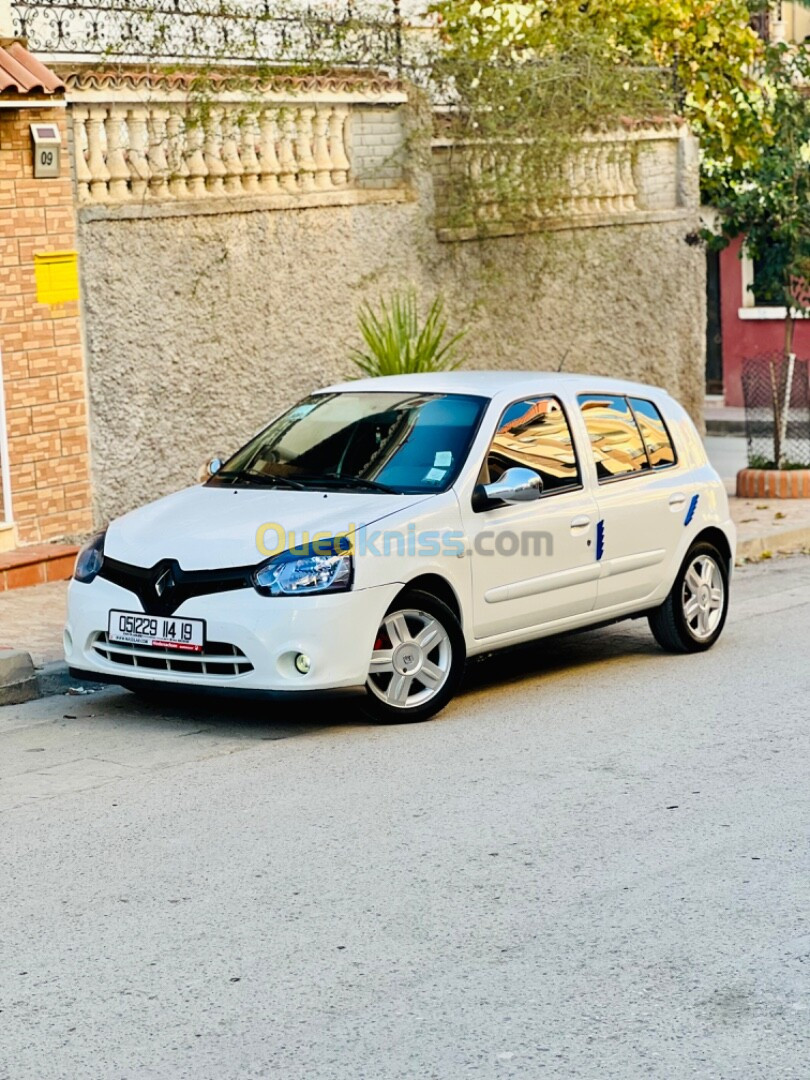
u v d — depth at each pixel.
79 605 7.09
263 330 11.62
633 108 13.98
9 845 5.45
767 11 18.44
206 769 6.36
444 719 7.18
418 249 12.81
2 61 9.90
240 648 6.62
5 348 9.98
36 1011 4.12
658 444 8.51
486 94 13.12
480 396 7.67
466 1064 3.77
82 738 6.93
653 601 8.37
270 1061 3.81
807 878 5.01
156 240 10.81
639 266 14.92
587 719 7.16
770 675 8.07
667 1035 3.91
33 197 10.04
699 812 5.71
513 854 5.27
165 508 7.42
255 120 11.47
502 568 7.33
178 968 4.37
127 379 10.73
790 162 16.34
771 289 16.73
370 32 12.75
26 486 10.18
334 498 7.17
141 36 11.17
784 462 14.56
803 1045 3.85
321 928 4.64
